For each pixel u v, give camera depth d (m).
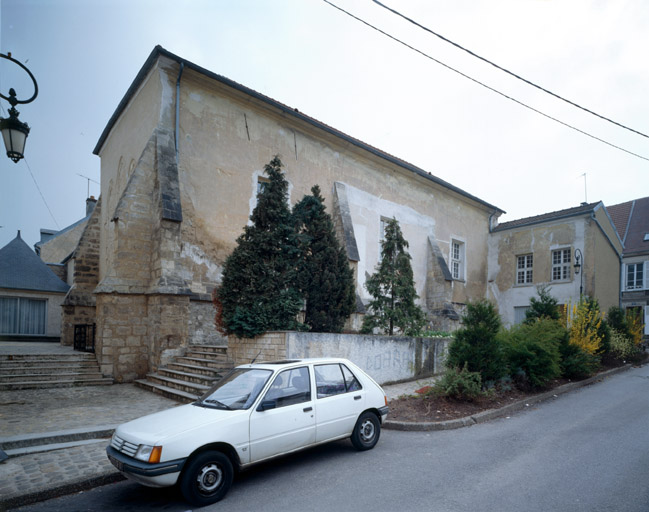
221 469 4.61
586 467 5.31
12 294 21.03
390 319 12.28
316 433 5.52
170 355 11.85
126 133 16.55
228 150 14.88
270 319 9.62
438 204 23.89
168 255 12.23
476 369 9.25
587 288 21.42
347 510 4.23
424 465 5.51
